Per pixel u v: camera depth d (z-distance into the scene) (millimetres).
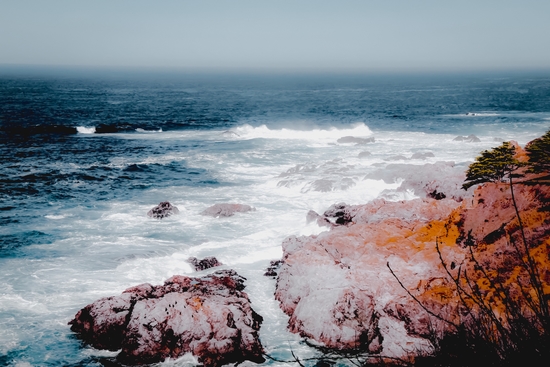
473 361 3715
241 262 18734
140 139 47500
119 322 13047
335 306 13578
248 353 12680
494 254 12312
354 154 38594
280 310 15312
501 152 18812
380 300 13414
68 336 13352
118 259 18266
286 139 47094
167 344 12578
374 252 15977
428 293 12469
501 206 14617
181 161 36906
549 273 10227
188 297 13789
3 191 27391
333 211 22984
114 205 25484
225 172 33438
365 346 13000
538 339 3355
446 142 43594
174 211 23859
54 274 16953
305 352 12992
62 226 21984
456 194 22969
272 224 22641
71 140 46062
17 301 15016
